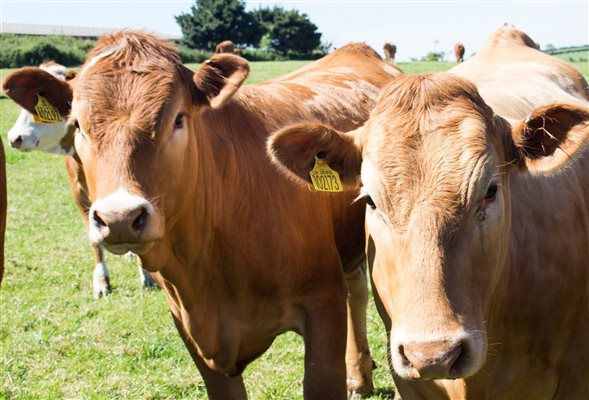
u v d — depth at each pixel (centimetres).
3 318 923
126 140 466
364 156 432
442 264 385
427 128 408
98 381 739
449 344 366
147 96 479
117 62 494
